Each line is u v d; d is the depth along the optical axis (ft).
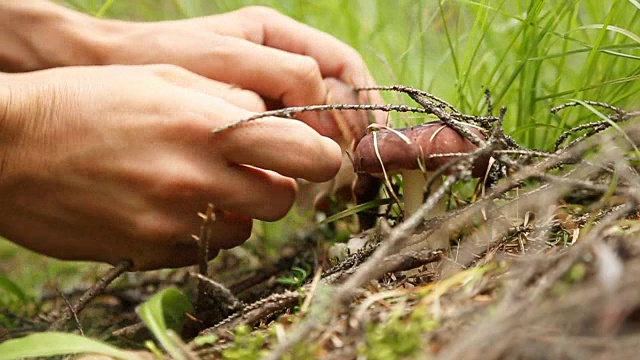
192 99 1.06
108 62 1.32
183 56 1.27
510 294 0.76
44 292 1.59
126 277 1.58
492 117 1.10
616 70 1.34
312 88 1.24
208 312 1.06
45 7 1.33
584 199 1.13
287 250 1.53
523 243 1.04
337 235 1.39
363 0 1.93
